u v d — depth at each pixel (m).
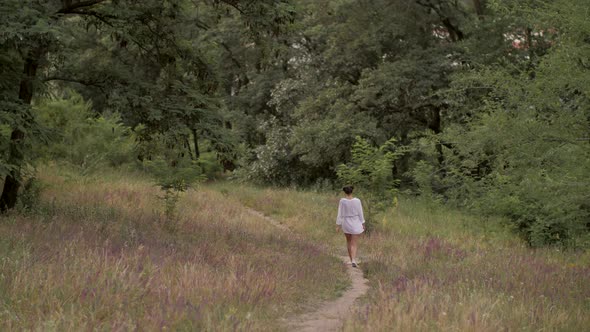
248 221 17.81
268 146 35.31
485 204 15.91
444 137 16.03
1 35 9.73
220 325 5.70
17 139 11.55
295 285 8.90
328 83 32.25
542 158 11.23
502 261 11.91
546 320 6.58
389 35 28.95
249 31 14.43
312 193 28.80
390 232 17.44
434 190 25.19
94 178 22.56
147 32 14.50
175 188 15.16
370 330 5.67
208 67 15.30
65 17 11.56
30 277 6.65
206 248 11.02
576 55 10.88
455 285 8.63
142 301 6.54
